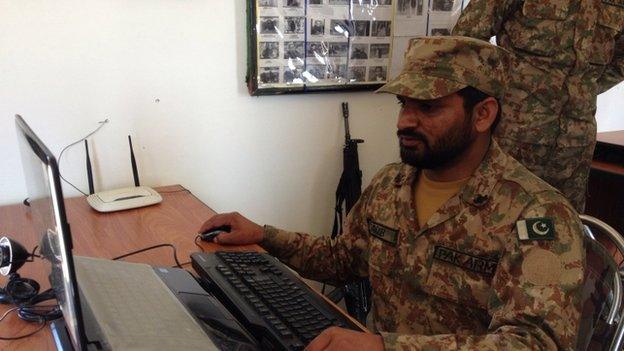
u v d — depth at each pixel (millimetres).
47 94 1419
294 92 1820
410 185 1059
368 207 1146
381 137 2127
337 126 1994
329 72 1888
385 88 924
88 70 1460
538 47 1620
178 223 1281
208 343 676
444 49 909
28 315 796
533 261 805
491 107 927
